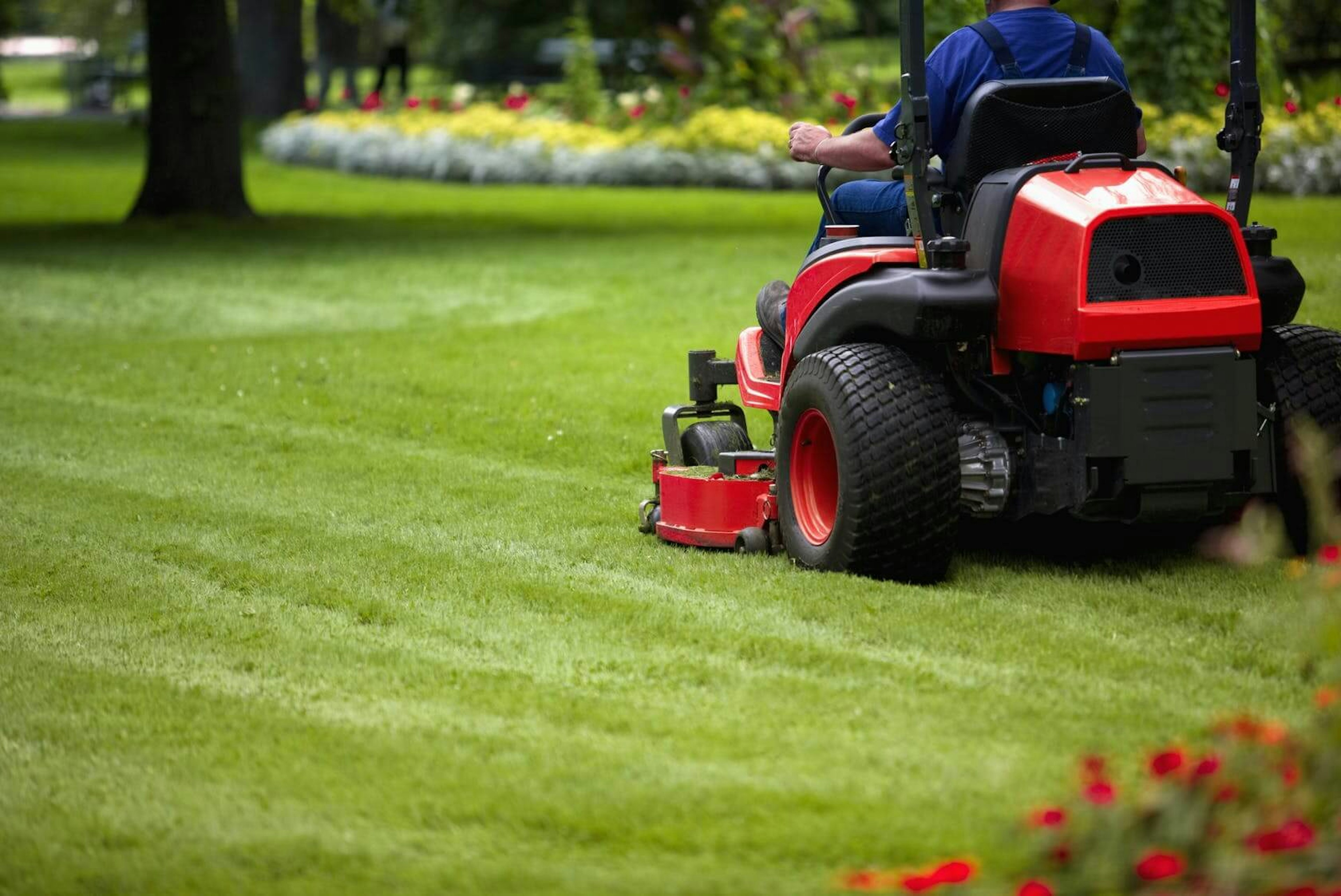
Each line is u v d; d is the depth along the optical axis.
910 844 10.13
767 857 10.12
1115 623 14.88
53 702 13.19
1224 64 60.38
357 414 26.92
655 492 21.20
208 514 20.03
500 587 16.50
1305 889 8.30
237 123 62.09
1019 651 13.96
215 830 10.67
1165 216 15.15
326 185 81.31
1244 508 16.94
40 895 9.87
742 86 79.56
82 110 158.12
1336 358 16.38
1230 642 14.15
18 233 57.44
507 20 130.38
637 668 13.73
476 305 39.72
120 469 22.92
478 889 9.80
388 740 12.16
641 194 71.12
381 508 20.42
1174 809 8.70
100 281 44.72
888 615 14.99
